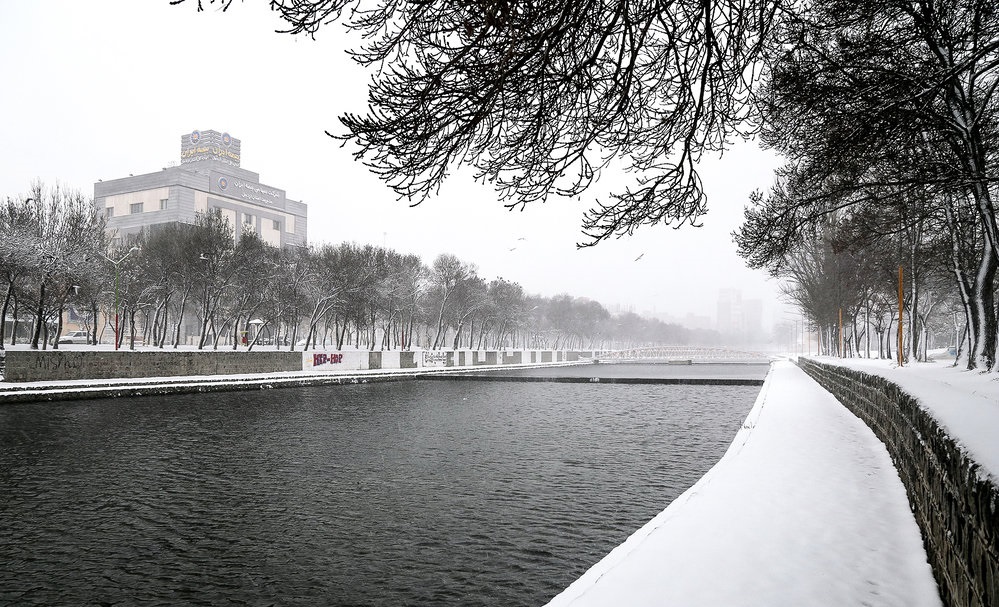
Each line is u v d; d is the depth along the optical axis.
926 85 12.64
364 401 33.31
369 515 11.47
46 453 17.75
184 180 118.31
